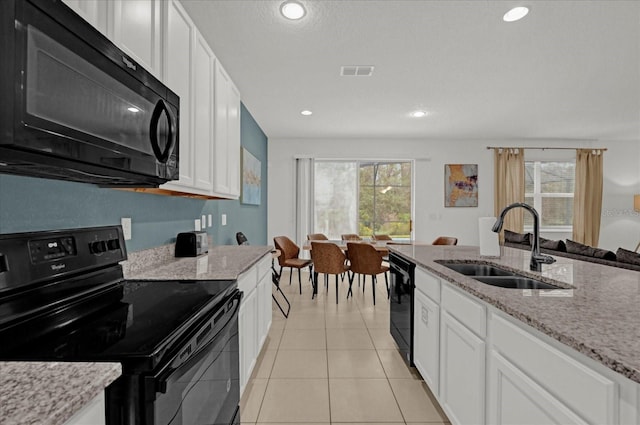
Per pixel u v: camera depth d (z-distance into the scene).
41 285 1.03
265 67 2.94
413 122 4.76
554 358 0.88
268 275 2.73
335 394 2.04
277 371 2.32
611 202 5.87
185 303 1.17
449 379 1.60
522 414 1.02
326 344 2.78
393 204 6.04
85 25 0.88
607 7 2.07
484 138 5.81
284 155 5.86
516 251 2.56
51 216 1.20
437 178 5.90
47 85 0.75
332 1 2.01
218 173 2.24
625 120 4.63
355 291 4.55
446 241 4.50
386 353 2.61
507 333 1.10
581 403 0.79
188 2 2.01
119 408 0.74
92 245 1.26
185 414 0.92
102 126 0.94
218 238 3.30
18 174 1.02
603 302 1.11
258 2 2.02
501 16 2.17
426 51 2.65
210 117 2.10
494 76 3.15
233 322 1.38
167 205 2.20
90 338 0.85
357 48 2.60
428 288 1.93
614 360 0.68
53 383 0.60
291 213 5.88
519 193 5.77
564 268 1.77
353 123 4.85
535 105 4.00
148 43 1.40
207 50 2.04
